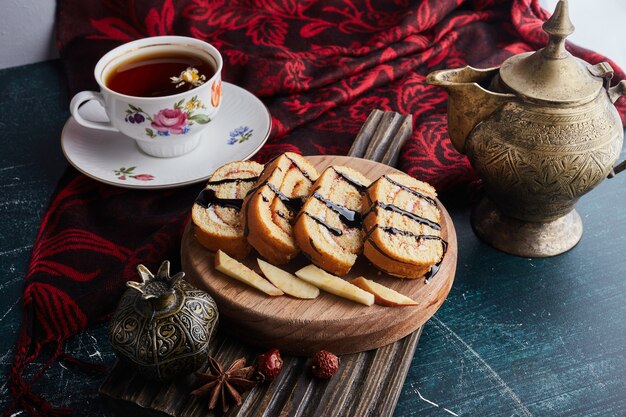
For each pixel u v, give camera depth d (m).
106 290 0.60
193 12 0.84
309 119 0.76
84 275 0.63
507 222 0.65
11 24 0.83
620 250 0.65
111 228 0.66
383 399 0.54
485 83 0.62
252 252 0.59
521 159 0.58
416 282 0.57
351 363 0.56
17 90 0.82
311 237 0.57
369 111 0.78
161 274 0.53
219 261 0.57
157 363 0.52
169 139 0.67
